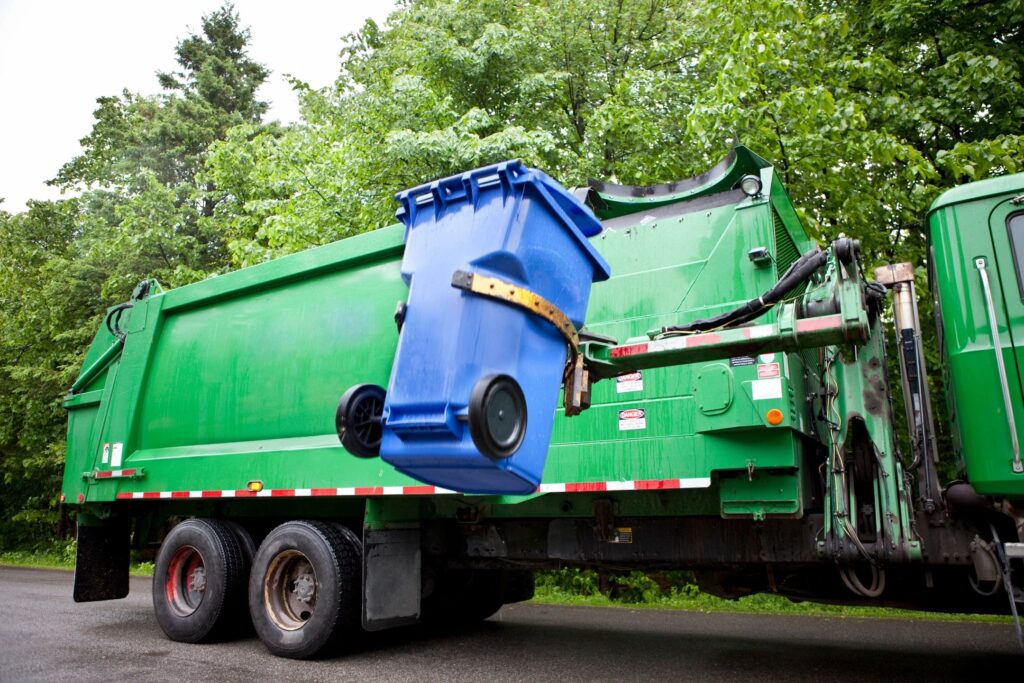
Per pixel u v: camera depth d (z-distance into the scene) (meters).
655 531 5.13
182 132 26.69
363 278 6.10
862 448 4.57
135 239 18.08
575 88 13.05
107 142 27.98
